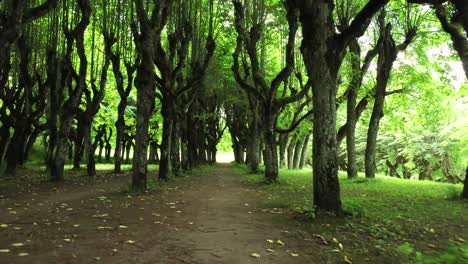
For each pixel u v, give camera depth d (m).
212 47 19.45
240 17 18.61
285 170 31.69
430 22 20.05
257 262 5.43
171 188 15.08
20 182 16.92
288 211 9.59
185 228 7.53
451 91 21.00
